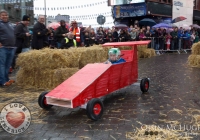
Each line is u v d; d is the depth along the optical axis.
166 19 25.14
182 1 27.05
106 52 9.46
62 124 4.26
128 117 4.52
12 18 25.97
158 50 18.48
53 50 7.32
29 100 5.79
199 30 24.16
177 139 3.53
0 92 6.62
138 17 24.30
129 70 6.04
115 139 3.59
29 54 7.09
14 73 9.87
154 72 9.61
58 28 9.27
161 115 4.57
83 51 7.66
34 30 8.62
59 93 4.42
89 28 14.16
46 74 7.01
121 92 6.47
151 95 6.07
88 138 3.66
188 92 6.25
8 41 7.22
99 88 4.85
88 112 4.27
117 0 24.19
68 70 6.86
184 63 12.38
